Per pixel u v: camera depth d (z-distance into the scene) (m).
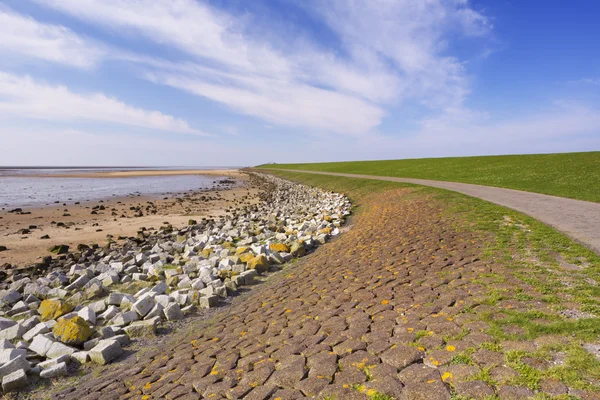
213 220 27.81
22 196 50.34
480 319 5.02
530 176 26.75
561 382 3.46
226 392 4.61
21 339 8.12
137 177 118.69
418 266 8.27
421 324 5.22
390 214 17.27
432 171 41.31
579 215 12.30
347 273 9.13
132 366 6.48
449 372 3.97
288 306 7.66
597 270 6.77
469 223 12.09
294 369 4.72
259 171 129.38
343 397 3.94
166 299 9.61
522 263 7.52
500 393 3.48
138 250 17.88
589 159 31.78
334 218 20.55
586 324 4.45
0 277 14.35
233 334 6.83
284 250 14.29
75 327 7.74
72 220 29.77
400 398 3.73
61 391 5.96
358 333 5.36
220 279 11.44
